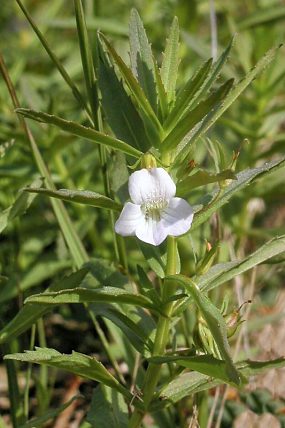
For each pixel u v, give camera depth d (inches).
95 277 9.0
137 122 8.5
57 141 11.8
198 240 11.0
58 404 11.2
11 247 11.6
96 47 9.2
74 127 7.6
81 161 12.0
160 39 14.5
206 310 7.3
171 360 7.9
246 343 10.9
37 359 7.8
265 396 10.9
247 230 12.6
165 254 8.3
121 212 7.6
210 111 7.9
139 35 8.3
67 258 11.7
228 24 14.2
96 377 8.2
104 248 12.1
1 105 12.8
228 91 7.2
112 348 11.2
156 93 8.2
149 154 7.7
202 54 12.7
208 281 8.2
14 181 11.8
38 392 10.4
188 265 11.5
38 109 12.5
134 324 8.5
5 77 9.7
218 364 7.5
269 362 8.2
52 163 12.0
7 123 12.6
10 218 9.0
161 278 8.2
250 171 8.1
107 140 7.7
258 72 7.9
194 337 8.1
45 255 11.7
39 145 11.8
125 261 9.9
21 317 8.7
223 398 10.1
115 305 8.8
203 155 12.4
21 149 12.0
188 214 7.6
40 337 10.4
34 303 7.7
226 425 10.7
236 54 14.1
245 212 12.7
